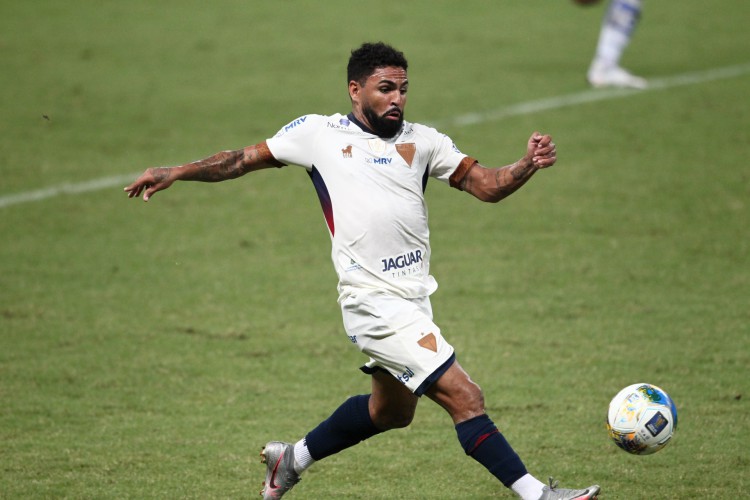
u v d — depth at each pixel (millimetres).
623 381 22266
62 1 69125
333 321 26156
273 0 70250
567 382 22250
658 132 42656
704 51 57125
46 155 40000
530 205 34938
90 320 26031
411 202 15508
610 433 16000
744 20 65312
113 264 30141
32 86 49312
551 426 20172
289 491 17750
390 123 15367
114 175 37969
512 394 21656
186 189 37531
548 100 47406
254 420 20562
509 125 43781
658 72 52500
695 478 17953
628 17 49438
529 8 68500
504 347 24172
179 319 26156
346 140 15562
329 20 64125
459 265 29781
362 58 15414
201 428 20203
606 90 49094
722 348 23922
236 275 29359
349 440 16641
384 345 15164
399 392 16062
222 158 15914
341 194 15453
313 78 50719
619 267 29391
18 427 20172
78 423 20406
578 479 17984
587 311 26312
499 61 54625
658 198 35156
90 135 42344
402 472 18453
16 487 17609
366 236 15297
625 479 17953
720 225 32625
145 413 20906
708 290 27625
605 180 37125
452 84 50000
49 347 24328
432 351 14914
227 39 59156
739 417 20422
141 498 17312
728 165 38312
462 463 18797
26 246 31500
